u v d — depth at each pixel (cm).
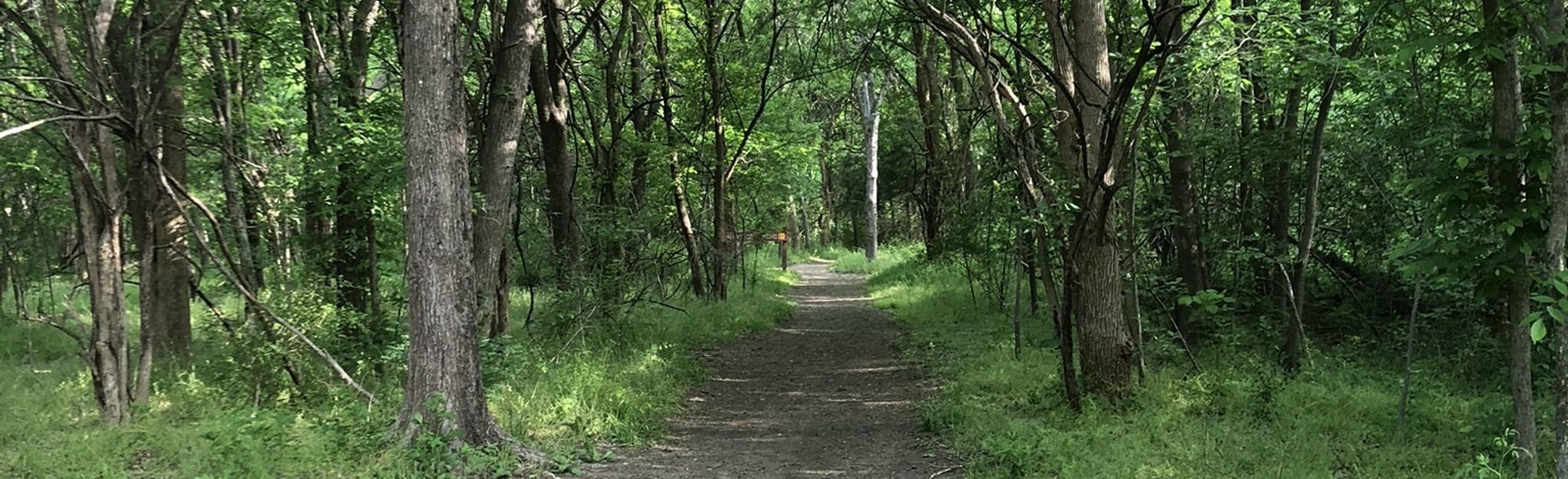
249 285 879
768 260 3256
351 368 892
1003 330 1260
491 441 642
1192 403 770
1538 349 736
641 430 763
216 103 1018
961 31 790
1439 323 1022
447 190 626
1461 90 800
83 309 1612
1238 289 1148
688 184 1878
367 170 943
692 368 1061
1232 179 1112
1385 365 1007
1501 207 552
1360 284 1220
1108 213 776
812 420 841
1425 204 779
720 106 1736
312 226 1074
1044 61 1038
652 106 1772
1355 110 959
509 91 976
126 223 1075
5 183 1294
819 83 1862
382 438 630
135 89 736
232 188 986
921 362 1127
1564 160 493
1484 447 630
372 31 1110
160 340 1030
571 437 713
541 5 1168
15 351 1247
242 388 803
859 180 3959
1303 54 800
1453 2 677
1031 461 605
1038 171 816
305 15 1027
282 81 1278
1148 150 1070
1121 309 789
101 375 720
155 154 782
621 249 1358
